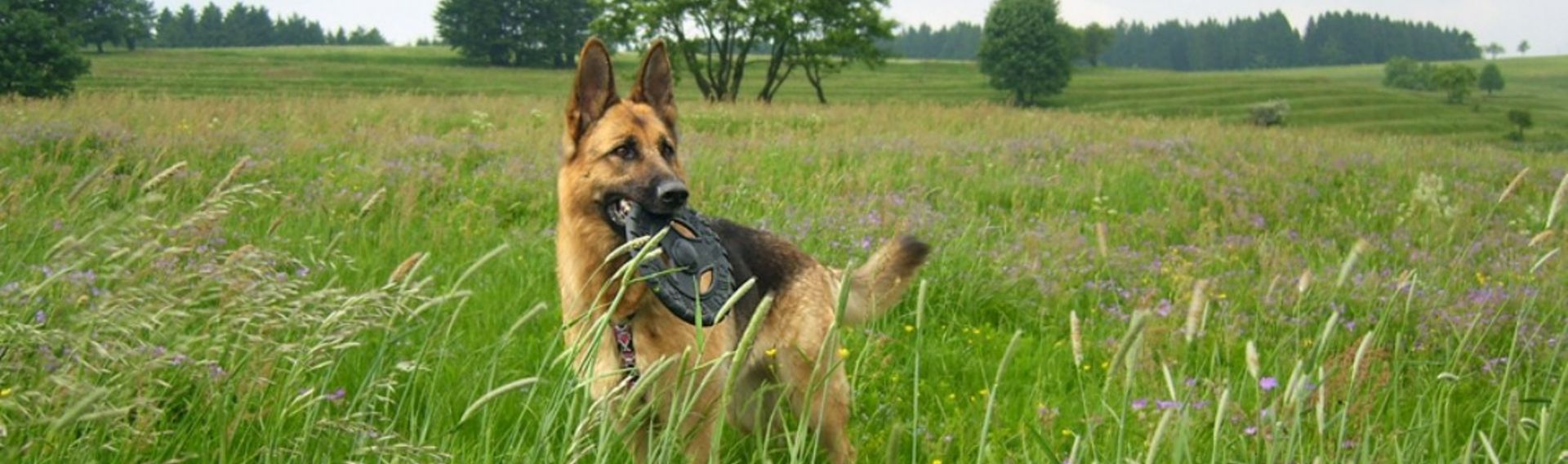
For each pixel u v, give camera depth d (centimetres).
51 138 1263
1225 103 10406
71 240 417
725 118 2303
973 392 630
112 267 416
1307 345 685
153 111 1820
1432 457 444
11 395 363
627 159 493
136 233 475
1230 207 1308
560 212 519
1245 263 1028
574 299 498
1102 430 520
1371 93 11488
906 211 1137
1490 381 644
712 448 304
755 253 534
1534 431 436
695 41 5641
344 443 436
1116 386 586
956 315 797
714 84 5681
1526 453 401
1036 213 1268
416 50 14650
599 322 342
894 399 601
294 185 1137
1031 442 521
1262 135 2216
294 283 432
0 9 5750
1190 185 1457
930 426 563
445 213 1057
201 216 475
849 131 2109
